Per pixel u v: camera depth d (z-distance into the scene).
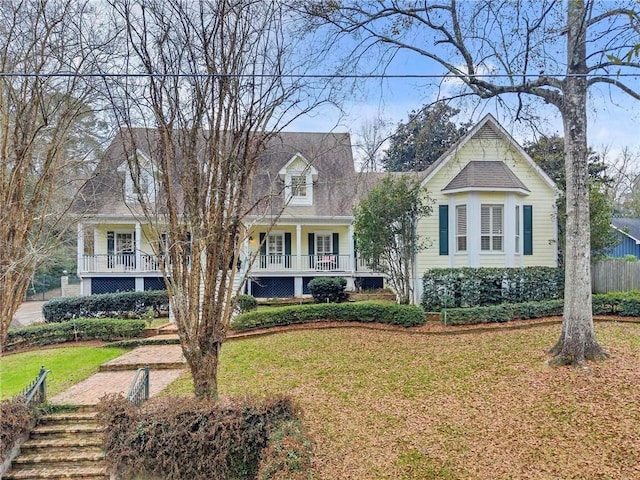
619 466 5.73
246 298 16.02
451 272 14.30
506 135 15.85
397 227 15.02
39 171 7.21
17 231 6.04
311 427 7.27
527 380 8.55
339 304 14.40
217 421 5.89
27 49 6.45
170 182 5.72
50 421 7.86
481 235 15.69
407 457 6.34
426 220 16.36
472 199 15.61
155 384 9.76
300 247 20.86
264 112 5.92
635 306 13.73
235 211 6.01
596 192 16.47
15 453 7.02
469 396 8.09
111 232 20.44
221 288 6.01
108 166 10.79
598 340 10.81
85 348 13.35
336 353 11.13
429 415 7.50
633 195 33.94
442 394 8.27
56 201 9.48
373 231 14.74
